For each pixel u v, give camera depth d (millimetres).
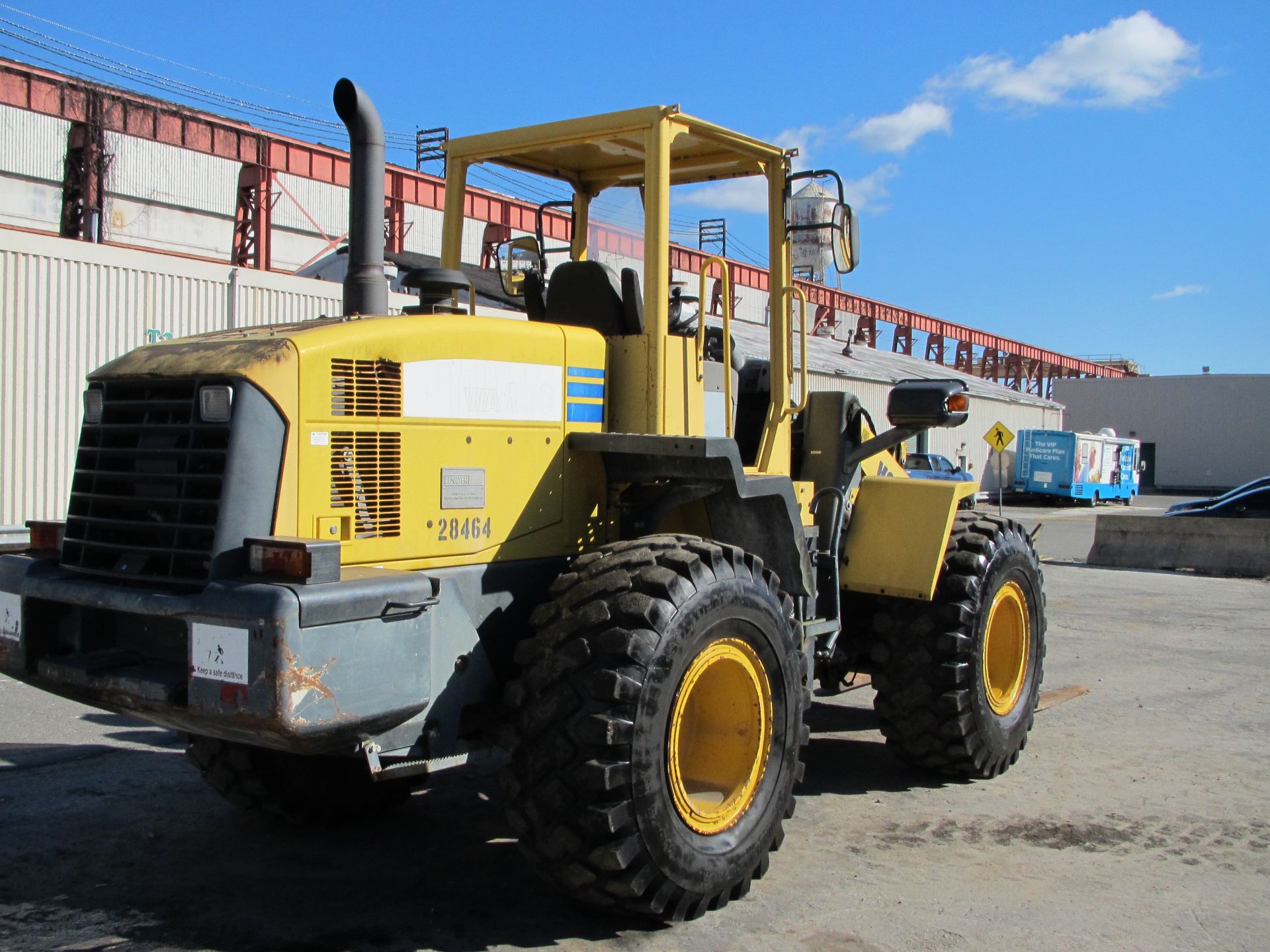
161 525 3156
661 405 4004
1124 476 41625
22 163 28250
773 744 3828
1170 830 4523
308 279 14406
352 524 3270
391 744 3184
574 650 3256
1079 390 56938
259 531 3076
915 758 5184
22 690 6875
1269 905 3748
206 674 2883
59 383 12078
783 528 4285
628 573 3430
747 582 3682
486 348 3662
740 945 3359
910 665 5070
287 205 32844
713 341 4539
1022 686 5566
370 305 3943
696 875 3416
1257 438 52812
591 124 4238
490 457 3668
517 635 3723
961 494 5188
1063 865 4113
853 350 37062
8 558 3607
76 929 3477
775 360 4688
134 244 29812
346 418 3271
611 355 4121
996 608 5406
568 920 3545
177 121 21750
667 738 3332
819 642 4957
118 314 12562
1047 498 40281
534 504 3818
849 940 3406
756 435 5000
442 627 3322
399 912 3615
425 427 3471
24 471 11789
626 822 3201
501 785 3314
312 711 2826
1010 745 5332
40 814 4609
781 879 3924
